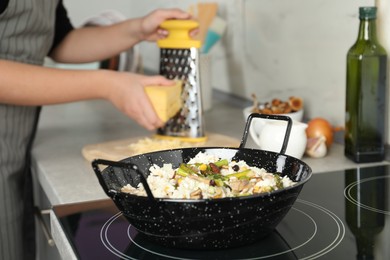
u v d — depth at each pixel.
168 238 0.81
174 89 1.44
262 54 1.85
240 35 1.96
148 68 2.82
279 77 1.78
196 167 0.91
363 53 1.23
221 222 0.78
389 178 1.16
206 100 1.93
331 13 1.51
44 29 1.54
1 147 1.45
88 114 1.97
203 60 1.88
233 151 0.99
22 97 1.39
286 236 0.88
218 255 0.82
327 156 1.34
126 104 1.42
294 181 0.90
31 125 1.54
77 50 1.79
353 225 0.92
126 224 0.95
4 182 1.45
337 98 1.53
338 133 1.48
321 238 0.87
